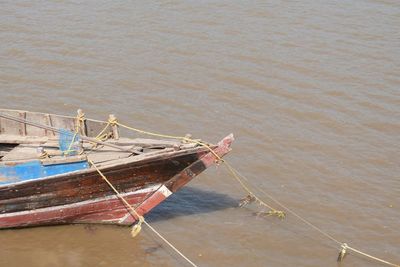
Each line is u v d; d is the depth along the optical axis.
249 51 30.47
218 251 18.75
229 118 25.61
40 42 30.97
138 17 33.50
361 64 29.66
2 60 29.44
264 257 18.58
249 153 23.48
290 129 24.98
